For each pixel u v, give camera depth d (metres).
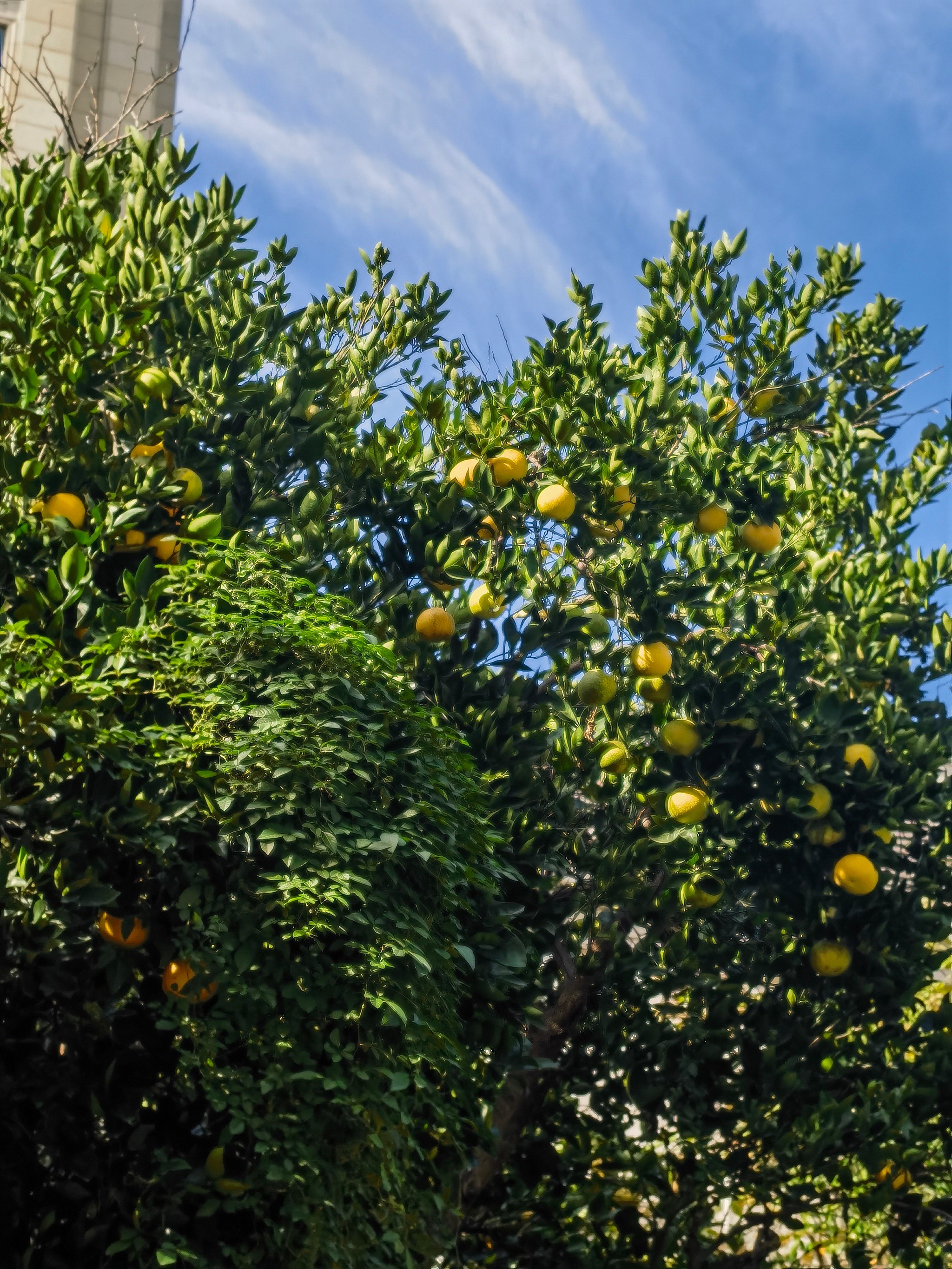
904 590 7.53
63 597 4.78
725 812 6.24
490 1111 6.17
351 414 6.36
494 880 5.49
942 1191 7.09
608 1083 6.86
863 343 8.00
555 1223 6.79
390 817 4.81
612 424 6.16
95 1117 4.61
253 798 4.46
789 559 6.48
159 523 5.32
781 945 6.69
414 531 6.21
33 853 4.43
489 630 6.36
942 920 6.64
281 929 4.59
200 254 5.58
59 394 5.10
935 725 7.02
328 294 7.44
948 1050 6.58
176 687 4.63
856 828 6.57
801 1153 6.25
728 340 7.14
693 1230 6.80
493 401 6.57
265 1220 4.23
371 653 4.95
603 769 6.47
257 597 4.84
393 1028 4.65
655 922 6.62
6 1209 4.50
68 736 4.25
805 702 6.59
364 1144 4.48
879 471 7.89
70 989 4.48
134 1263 4.36
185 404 5.75
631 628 6.26
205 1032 4.39
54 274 5.09
